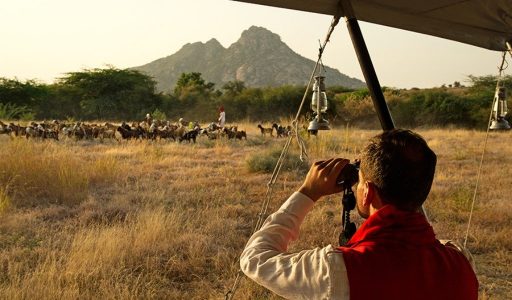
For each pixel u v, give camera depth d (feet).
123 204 30.53
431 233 4.94
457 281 4.76
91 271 18.78
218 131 83.05
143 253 21.24
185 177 42.14
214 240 23.98
